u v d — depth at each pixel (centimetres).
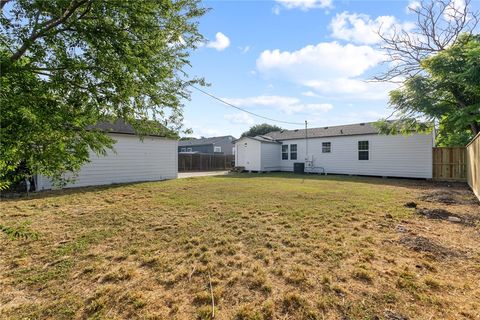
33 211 591
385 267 299
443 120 1234
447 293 245
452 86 1078
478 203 664
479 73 848
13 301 238
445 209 594
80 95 258
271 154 1964
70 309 226
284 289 256
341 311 220
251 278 278
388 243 375
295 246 368
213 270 298
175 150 1419
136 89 283
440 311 218
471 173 902
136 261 324
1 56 201
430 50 1272
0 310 223
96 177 1089
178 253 348
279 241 388
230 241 391
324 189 934
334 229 445
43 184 912
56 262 321
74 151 256
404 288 254
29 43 223
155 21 279
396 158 1418
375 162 1504
